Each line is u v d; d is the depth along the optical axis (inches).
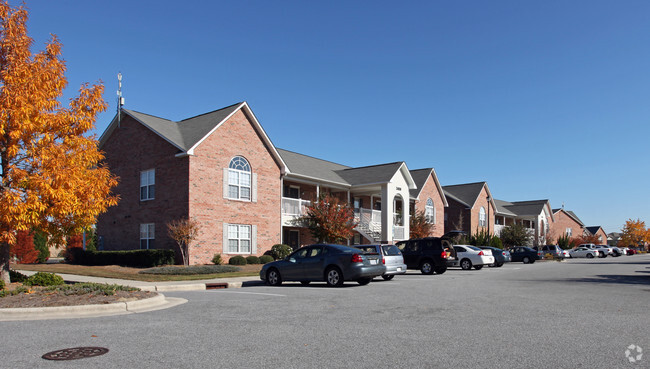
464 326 342.6
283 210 1244.5
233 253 1090.1
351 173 1555.1
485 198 2347.4
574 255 2285.9
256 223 1149.7
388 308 430.9
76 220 597.3
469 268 1146.0
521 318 376.2
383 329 332.2
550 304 457.1
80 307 400.8
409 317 381.4
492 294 545.3
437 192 1911.9
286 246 1173.7
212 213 1043.9
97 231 1208.2
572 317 380.5
